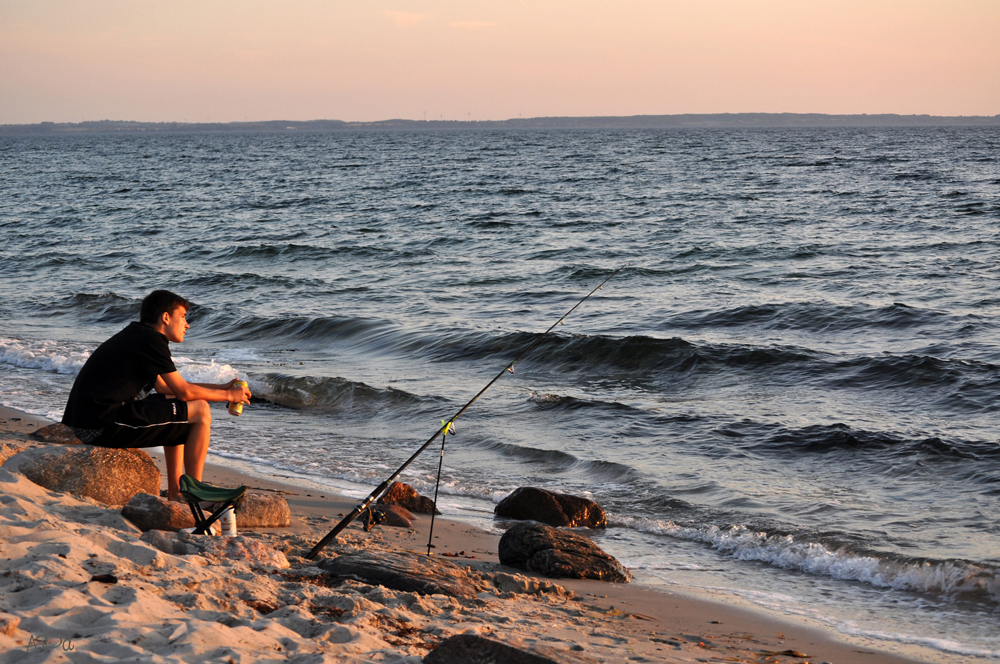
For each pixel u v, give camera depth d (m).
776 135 168.50
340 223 31.52
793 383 10.42
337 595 3.66
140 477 5.09
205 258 23.27
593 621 4.20
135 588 3.26
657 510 6.56
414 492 6.61
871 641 4.29
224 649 2.80
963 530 5.88
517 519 6.31
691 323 13.99
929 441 7.75
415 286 18.33
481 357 12.07
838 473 7.30
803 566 5.50
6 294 17.59
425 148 117.38
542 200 38.72
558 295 16.89
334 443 8.41
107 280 19.44
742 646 4.09
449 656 2.92
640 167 63.09
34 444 5.48
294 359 12.16
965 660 4.06
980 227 25.33
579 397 9.70
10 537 3.71
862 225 26.91
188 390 4.88
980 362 10.38
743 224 28.06
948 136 145.75
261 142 167.12
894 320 13.53
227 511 4.65
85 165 81.25
